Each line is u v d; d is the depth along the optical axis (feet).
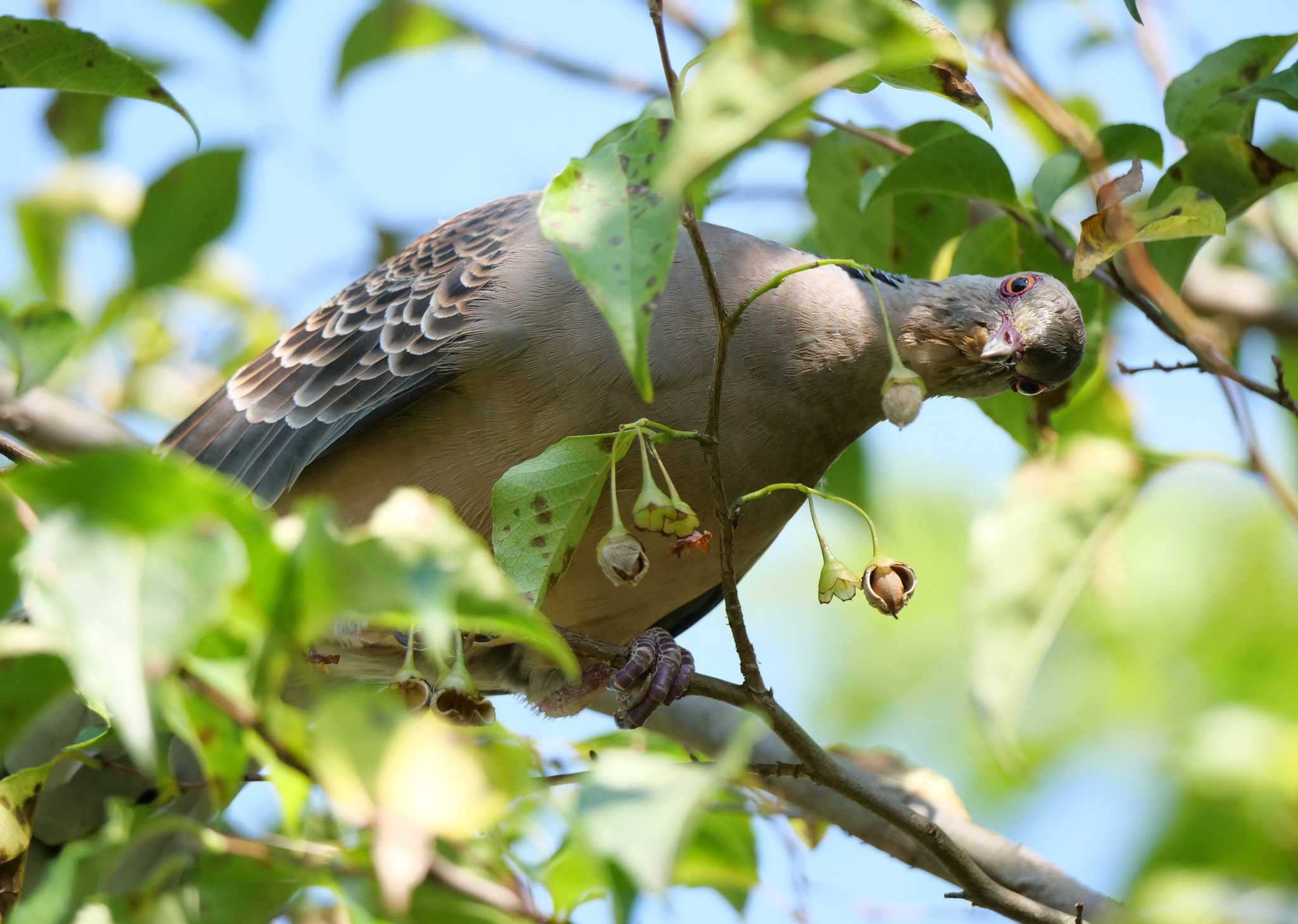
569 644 25.07
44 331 24.23
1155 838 24.12
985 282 30.27
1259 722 24.52
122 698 11.38
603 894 19.04
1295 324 36.19
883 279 30.68
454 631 19.36
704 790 12.62
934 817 27.96
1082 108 35.37
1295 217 37.55
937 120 28.19
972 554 25.67
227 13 30.17
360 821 15.81
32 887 25.49
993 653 25.32
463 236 29.76
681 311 27.45
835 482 31.76
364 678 29.96
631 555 19.34
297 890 16.88
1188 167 25.41
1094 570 26.45
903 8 15.87
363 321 29.22
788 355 28.32
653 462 27.20
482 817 13.76
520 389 27.20
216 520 12.21
